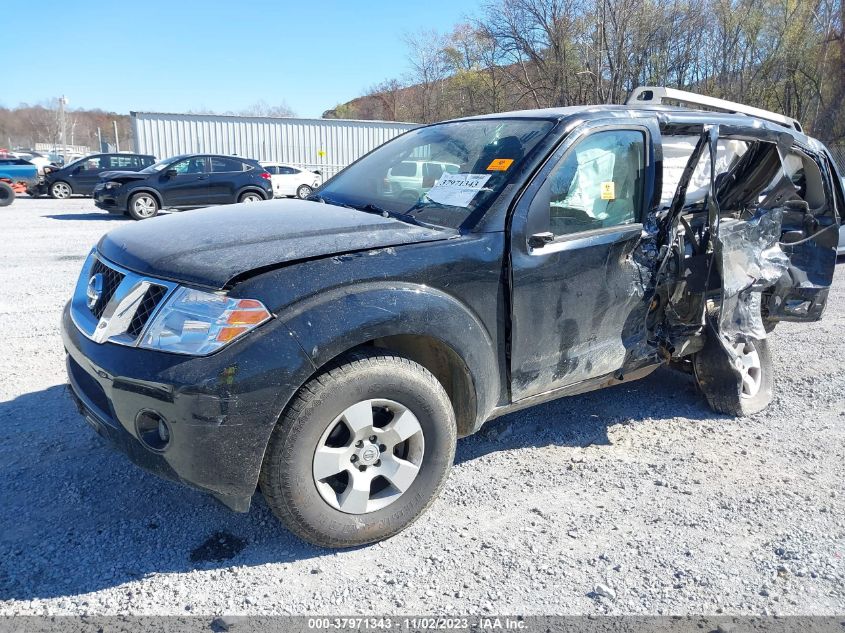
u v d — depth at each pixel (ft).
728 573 9.04
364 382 8.75
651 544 9.67
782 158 13.61
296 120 93.86
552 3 102.83
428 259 9.38
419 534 9.80
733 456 12.56
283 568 8.95
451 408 9.78
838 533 10.04
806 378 16.81
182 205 53.16
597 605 8.36
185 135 89.25
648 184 11.96
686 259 12.70
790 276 15.26
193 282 8.34
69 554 9.04
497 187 10.48
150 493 10.63
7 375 15.29
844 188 16.29
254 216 10.81
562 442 12.96
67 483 10.81
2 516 9.84
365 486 9.14
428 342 9.91
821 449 12.94
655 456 12.49
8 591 8.26
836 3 92.07
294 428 8.37
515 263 10.11
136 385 8.13
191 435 7.98
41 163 99.66
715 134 12.09
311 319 8.35
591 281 11.11
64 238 39.27
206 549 9.30
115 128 205.36
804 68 93.91
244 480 8.26
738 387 13.91
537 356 10.76
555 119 11.35
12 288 24.34
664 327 13.21
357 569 8.97
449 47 131.44
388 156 13.43
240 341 8.05
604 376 12.21
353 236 9.51
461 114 135.95
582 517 10.36
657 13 96.53
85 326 9.33
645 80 99.04
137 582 8.55
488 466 11.92
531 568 9.06
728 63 98.43
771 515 10.51
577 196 11.07
